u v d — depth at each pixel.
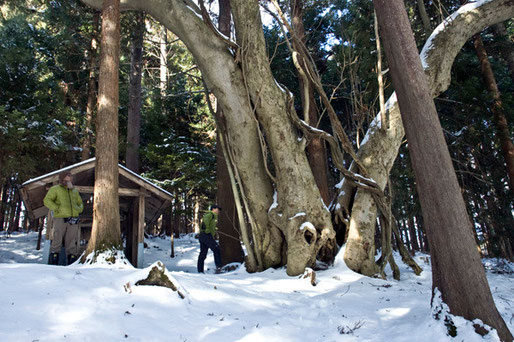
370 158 6.89
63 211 6.19
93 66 13.45
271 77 6.88
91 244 4.83
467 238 3.00
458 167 11.34
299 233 6.06
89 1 7.26
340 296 4.50
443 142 3.27
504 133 9.73
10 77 11.95
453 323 2.82
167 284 3.46
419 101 3.37
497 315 2.83
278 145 6.58
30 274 3.25
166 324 2.79
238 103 6.77
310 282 5.22
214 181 14.16
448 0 11.10
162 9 6.79
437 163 3.18
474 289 2.87
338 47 11.97
